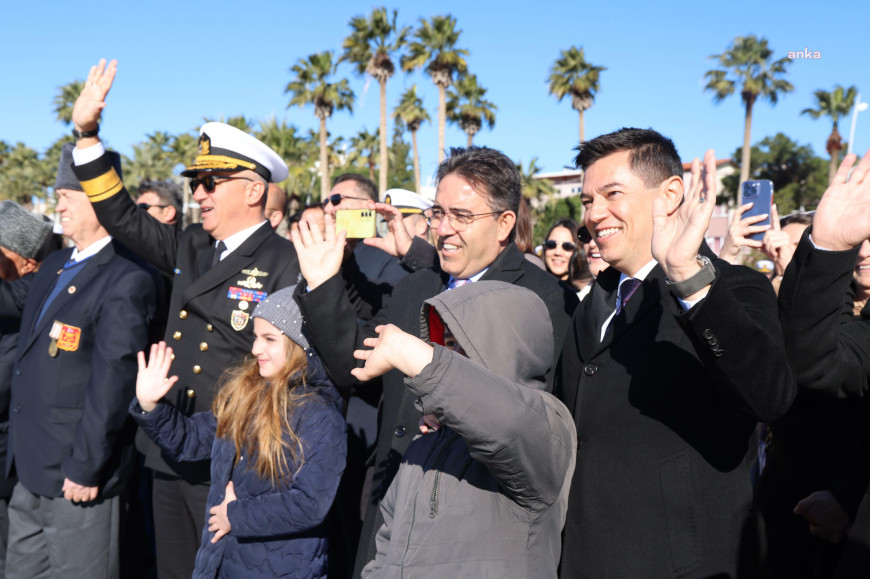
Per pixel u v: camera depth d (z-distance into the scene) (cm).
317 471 244
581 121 3906
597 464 189
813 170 4991
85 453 318
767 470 285
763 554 276
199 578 256
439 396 156
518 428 159
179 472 313
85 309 341
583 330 211
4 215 405
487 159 252
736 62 4175
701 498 180
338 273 239
